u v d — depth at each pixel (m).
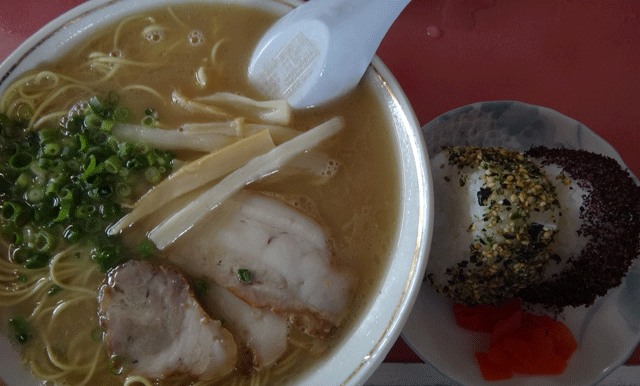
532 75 0.29
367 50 0.21
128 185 0.21
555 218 0.24
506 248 0.24
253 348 0.21
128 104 0.22
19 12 0.28
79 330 0.20
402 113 0.21
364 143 0.22
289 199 0.22
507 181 0.24
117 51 0.22
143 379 0.20
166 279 0.20
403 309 0.19
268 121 0.22
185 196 0.21
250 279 0.21
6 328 0.20
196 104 0.22
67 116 0.21
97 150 0.21
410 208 0.21
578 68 0.29
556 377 0.23
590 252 0.25
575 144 0.26
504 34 0.29
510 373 0.23
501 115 0.26
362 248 0.22
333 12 0.20
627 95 0.28
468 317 0.25
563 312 0.25
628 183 0.25
